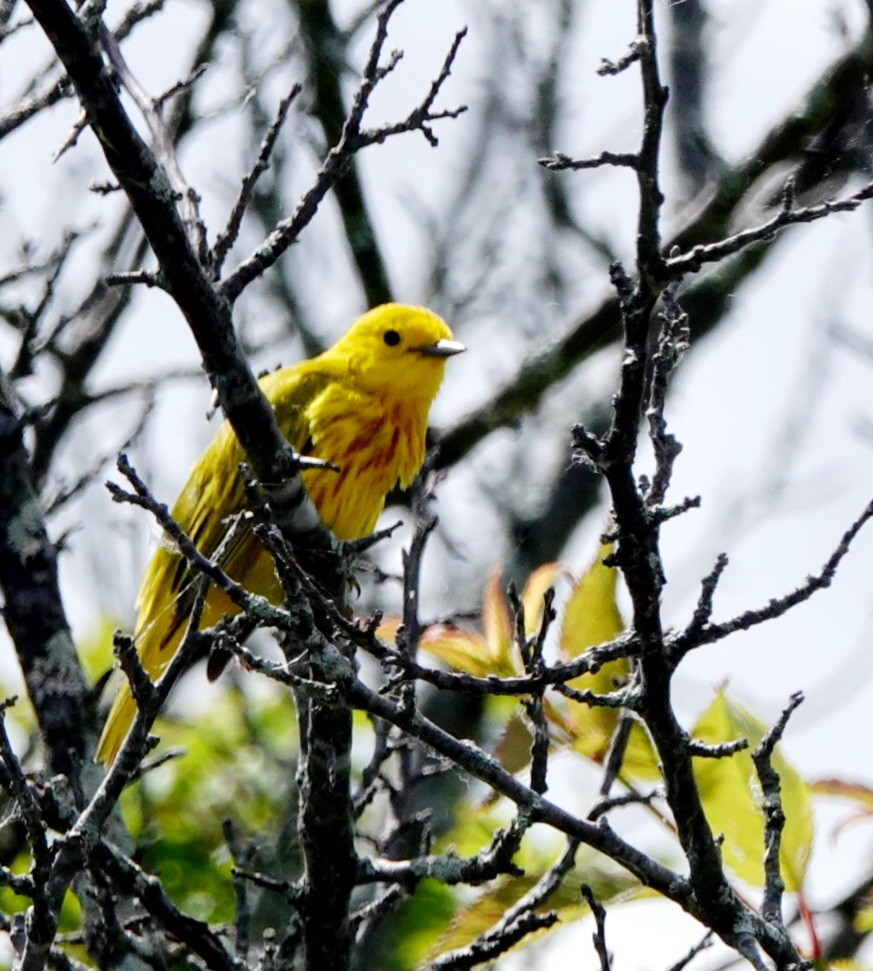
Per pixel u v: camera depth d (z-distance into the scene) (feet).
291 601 24.95
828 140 45.32
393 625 33.06
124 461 24.32
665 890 27.58
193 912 44.62
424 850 34.94
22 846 39.52
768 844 27.61
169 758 33.22
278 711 50.72
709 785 30.60
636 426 23.41
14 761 25.00
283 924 44.16
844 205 22.79
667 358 25.80
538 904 30.19
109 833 37.06
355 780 48.78
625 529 24.16
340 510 43.60
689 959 30.17
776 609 25.50
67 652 39.29
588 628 31.53
